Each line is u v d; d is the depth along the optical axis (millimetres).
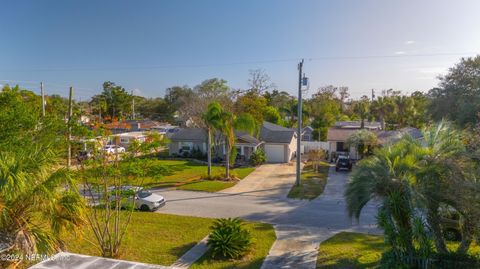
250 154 37062
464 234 10164
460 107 23375
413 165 10117
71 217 8133
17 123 12078
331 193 22953
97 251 12102
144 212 18422
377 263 11070
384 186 10328
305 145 43250
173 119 80875
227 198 21750
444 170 9836
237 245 12195
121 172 12516
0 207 6879
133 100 70562
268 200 21219
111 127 14258
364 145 35094
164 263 11391
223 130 26953
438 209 10477
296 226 15961
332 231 15250
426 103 29938
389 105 54000
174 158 39312
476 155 9484
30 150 8391
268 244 13375
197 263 11477
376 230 15352
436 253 9914
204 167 33438
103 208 15766
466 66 25422
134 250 12461
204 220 16781
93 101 52562
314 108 68875
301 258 11938
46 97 32812
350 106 83938
